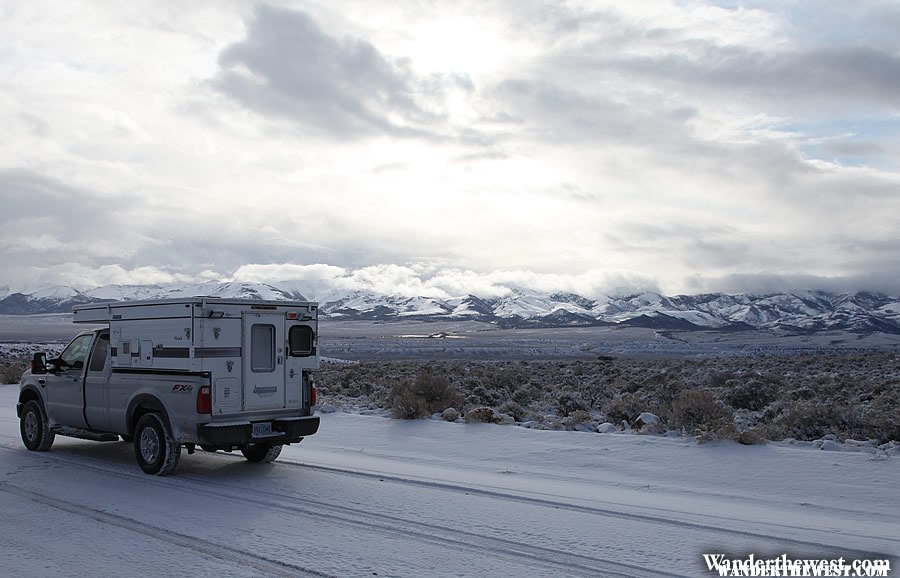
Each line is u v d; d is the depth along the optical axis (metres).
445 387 20.38
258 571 7.10
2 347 79.00
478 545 7.96
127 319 12.48
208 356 11.48
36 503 9.88
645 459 13.21
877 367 48.28
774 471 12.08
